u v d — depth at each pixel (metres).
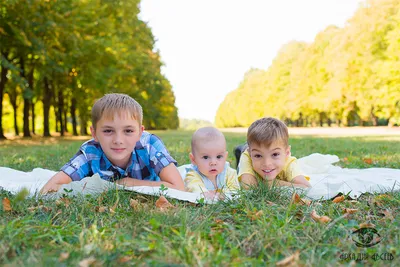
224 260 1.67
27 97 15.85
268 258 1.76
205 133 3.56
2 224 2.12
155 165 3.52
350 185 3.35
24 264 1.61
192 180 3.55
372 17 28.11
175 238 1.88
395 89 26.44
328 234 2.01
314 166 4.95
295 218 2.38
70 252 1.72
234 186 3.55
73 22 15.20
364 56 29.59
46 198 2.86
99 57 18.14
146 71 26.25
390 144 10.55
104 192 2.90
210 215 2.38
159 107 39.41
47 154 7.79
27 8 13.50
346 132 25.56
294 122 58.88
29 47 14.70
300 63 44.44
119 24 22.23
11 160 6.43
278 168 3.44
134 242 1.84
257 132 3.38
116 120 3.10
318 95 39.38
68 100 29.95
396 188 3.29
